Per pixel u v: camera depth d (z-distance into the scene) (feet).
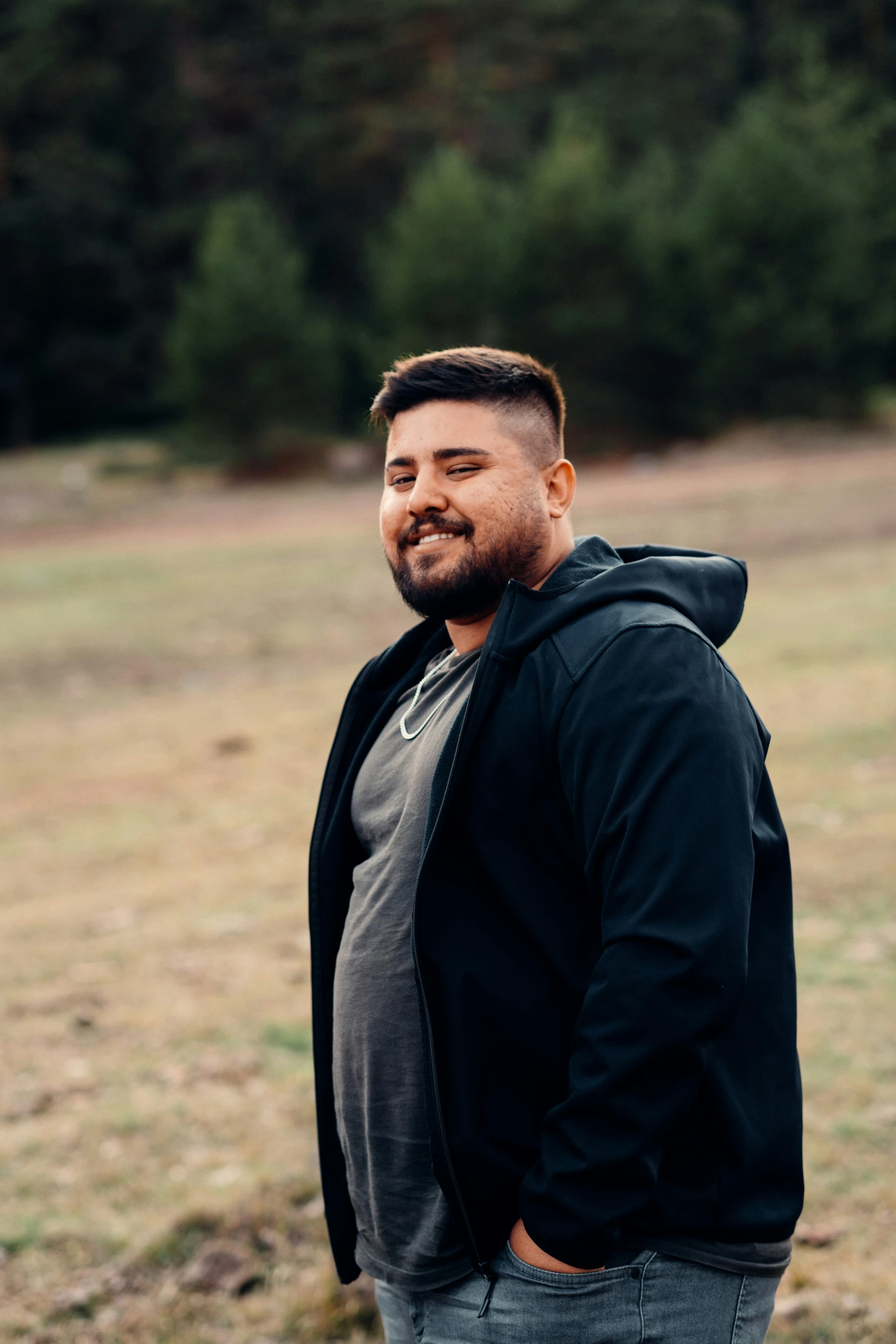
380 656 6.32
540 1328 4.77
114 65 161.38
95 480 123.03
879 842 18.61
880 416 121.80
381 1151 5.30
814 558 51.26
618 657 4.68
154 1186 11.01
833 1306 8.84
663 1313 4.71
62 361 159.74
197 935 17.46
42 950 17.28
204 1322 9.24
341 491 107.55
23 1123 12.31
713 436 120.78
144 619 48.11
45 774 27.43
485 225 121.60
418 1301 5.29
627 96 171.12
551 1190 4.50
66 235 156.56
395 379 5.37
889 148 149.18
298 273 129.59
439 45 155.53
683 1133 4.77
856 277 118.21
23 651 42.68
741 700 4.79
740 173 119.34
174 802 24.64
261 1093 12.69
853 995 13.76
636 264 119.55
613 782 4.56
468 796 4.95
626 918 4.47
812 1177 10.47
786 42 171.53
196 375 121.49
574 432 120.88
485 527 5.18
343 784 6.13
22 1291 9.68
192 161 159.43
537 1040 4.84
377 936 5.35
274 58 164.35
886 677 29.35
